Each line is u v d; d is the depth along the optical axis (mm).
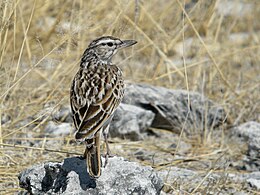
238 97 16375
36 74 15852
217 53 18188
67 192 10477
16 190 12109
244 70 18750
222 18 18359
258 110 16500
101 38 11812
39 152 13711
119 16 15836
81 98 10484
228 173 13438
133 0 17219
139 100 15844
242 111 16188
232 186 13125
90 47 11773
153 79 16281
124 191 10531
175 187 12672
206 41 18391
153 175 10797
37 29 16828
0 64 14016
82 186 10516
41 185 10945
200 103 15820
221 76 16078
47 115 14891
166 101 15812
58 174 10820
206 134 15188
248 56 19297
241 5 21688
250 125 15523
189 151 14820
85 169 10703
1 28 13992
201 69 17000
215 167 13812
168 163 13719
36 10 17016
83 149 13781
